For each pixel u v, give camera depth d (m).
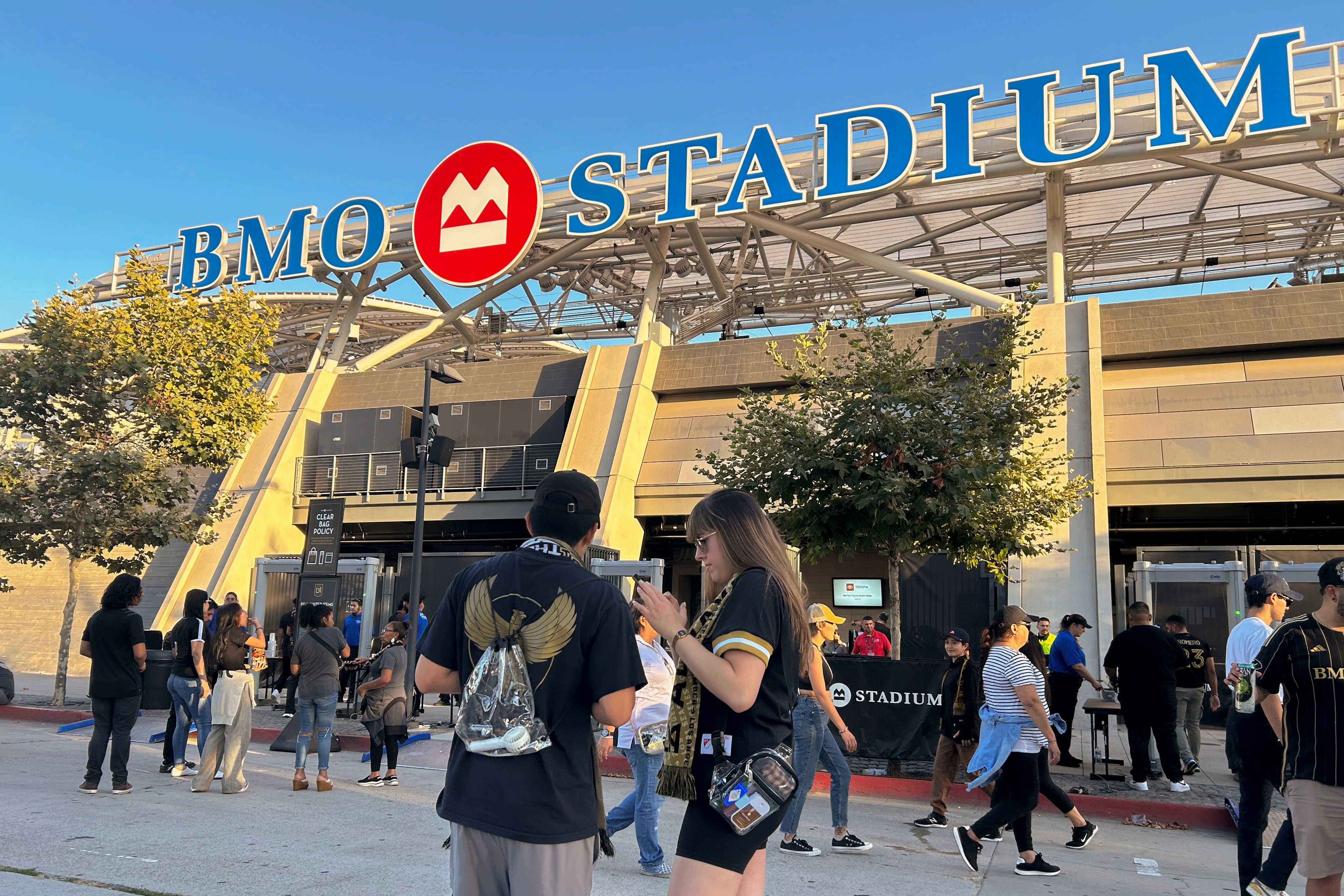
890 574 11.31
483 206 22.86
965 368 11.64
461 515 21.17
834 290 33.50
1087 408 16.83
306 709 8.52
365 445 22.75
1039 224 28.75
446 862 5.91
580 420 20.62
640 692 5.70
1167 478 16.30
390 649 9.19
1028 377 17.28
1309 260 29.86
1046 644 11.60
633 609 5.84
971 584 17.05
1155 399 17.09
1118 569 17.89
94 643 7.90
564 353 38.72
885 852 6.74
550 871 2.40
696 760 2.68
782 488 11.25
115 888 5.07
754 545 2.86
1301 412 16.09
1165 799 8.67
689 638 2.60
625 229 22.50
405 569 19.19
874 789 9.31
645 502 19.83
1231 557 15.49
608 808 8.02
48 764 9.52
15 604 23.09
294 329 38.28
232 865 5.68
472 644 2.57
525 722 2.43
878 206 25.28
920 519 10.53
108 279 27.64
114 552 23.31
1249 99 17.09
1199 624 14.16
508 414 21.62
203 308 17.22
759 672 2.59
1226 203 27.09
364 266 24.45
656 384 21.05
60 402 15.16
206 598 9.14
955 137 18.80
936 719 9.31
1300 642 4.05
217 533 21.70
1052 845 7.18
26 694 16.16
